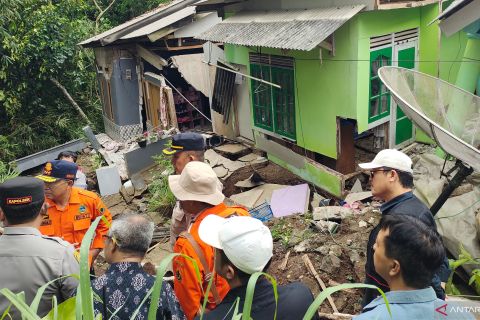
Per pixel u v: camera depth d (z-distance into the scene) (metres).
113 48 11.27
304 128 7.33
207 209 2.78
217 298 2.53
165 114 10.05
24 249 2.44
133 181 8.88
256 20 7.50
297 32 6.14
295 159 7.38
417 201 2.70
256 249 1.91
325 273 4.30
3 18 11.78
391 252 1.75
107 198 8.88
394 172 2.72
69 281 2.48
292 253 4.82
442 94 4.81
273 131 8.10
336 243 4.69
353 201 5.85
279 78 7.63
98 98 14.50
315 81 6.86
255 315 1.91
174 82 11.80
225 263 1.98
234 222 2.00
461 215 4.47
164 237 6.50
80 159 11.92
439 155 6.17
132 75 11.55
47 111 13.65
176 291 2.63
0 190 2.44
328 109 6.76
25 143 12.91
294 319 1.94
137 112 11.80
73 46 13.41
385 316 1.69
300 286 2.07
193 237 2.60
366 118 6.42
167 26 10.09
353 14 5.79
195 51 11.51
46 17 12.73
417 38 6.98
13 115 12.99
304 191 6.51
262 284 1.96
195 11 9.49
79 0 14.38
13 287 2.39
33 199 2.48
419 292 1.73
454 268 3.75
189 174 2.81
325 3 6.57
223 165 8.49
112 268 2.29
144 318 2.19
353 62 6.18
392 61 6.65
